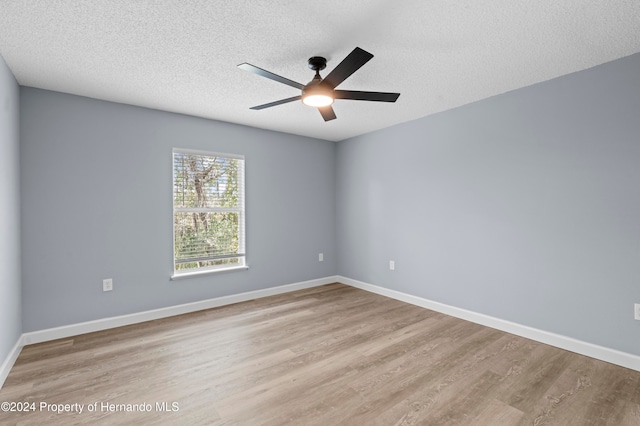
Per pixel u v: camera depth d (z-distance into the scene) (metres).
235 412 1.81
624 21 1.87
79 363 2.38
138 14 1.79
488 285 3.14
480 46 2.16
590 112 2.47
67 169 2.92
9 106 2.38
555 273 2.68
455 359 2.44
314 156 4.79
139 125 3.29
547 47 2.18
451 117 3.44
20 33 1.96
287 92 2.95
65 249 2.90
